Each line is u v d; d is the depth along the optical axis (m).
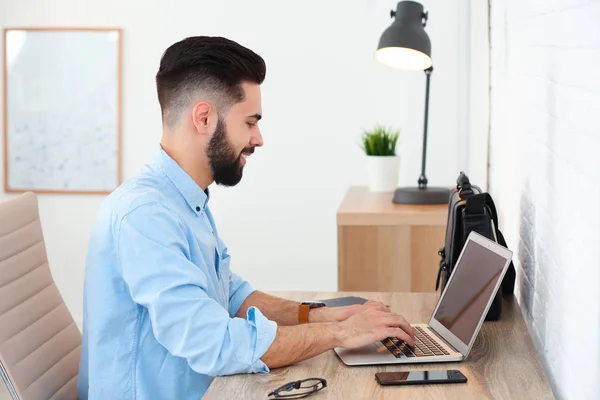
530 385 1.44
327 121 4.05
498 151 3.07
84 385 1.79
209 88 1.65
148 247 1.54
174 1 4.05
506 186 2.74
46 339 1.89
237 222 4.18
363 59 3.98
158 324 1.52
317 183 4.10
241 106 1.67
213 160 1.69
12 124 4.18
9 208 1.86
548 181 1.74
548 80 1.75
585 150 1.32
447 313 1.78
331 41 4.00
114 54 4.10
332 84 4.02
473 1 3.63
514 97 2.48
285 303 1.94
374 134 3.62
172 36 4.08
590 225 1.28
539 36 1.90
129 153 4.16
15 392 1.74
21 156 4.19
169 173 1.69
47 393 1.84
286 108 4.07
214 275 1.74
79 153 4.17
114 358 1.62
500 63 2.98
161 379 1.63
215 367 1.51
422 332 1.80
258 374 1.53
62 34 4.11
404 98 3.93
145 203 1.58
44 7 4.11
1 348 1.71
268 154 4.11
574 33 1.42
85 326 1.76
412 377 1.47
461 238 1.97
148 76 4.11
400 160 3.67
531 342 1.71
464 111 3.86
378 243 3.02
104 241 1.61
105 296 1.61
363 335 1.59
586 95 1.31
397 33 2.98
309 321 1.88
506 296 2.10
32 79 4.14
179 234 1.60
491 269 1.64
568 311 1.50
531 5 2.05
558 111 1.61
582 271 1.35
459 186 2.07
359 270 3.04
